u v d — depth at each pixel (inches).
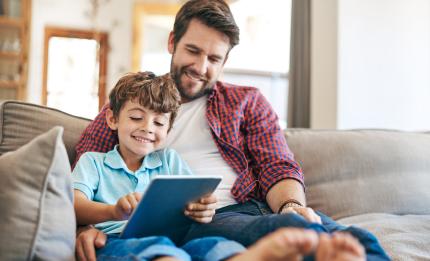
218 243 36.9
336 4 141.7
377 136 78.1
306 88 151.7
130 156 54.8
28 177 38.5
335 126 141.3
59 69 219.0
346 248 27.8
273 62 228.7
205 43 59.4
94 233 44.5
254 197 57.8
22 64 204.7
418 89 149.2
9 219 36.9
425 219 63.9
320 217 49.3
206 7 59.3
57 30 219.6
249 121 62.4
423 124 149.9
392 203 72.4
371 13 144.2
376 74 144.5
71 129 62.8
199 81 60.4
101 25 223.5
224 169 59.1
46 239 38.0
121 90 54.7
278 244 27.5
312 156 72.9
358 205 71.1
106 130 57.7
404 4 147.3
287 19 220.4
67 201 40.9
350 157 73.7
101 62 222.4
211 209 45.4
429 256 53.6
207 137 60.5
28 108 62.4
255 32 225.1
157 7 211.0
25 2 204.5
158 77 56.5
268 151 59.3
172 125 58.4
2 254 36.2
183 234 47.6
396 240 56.3
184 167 57.1
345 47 141.6
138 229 41.7
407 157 76.4
